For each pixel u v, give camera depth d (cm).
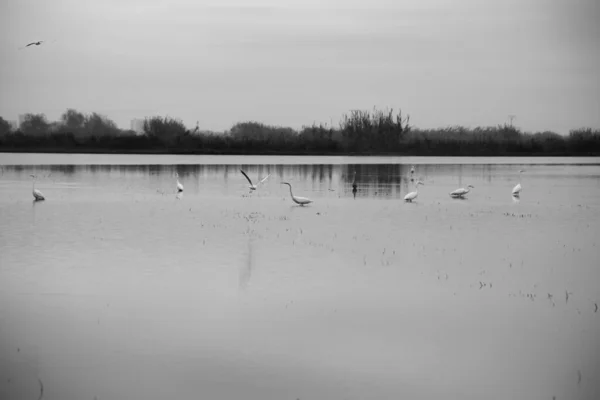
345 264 2303
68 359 1427
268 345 1506
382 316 1706
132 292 1927
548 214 3884
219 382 1320
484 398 1266
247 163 10106
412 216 3744
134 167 8769
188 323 1647
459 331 1599
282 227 3231
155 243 2731
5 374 1352
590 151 13025
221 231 3080
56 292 1923
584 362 1423
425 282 2050
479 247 2666
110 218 3575
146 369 1378
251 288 1969
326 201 4659
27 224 3316
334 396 1260
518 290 1962
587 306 1802
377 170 8606
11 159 10425
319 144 13212
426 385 1312
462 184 6319
